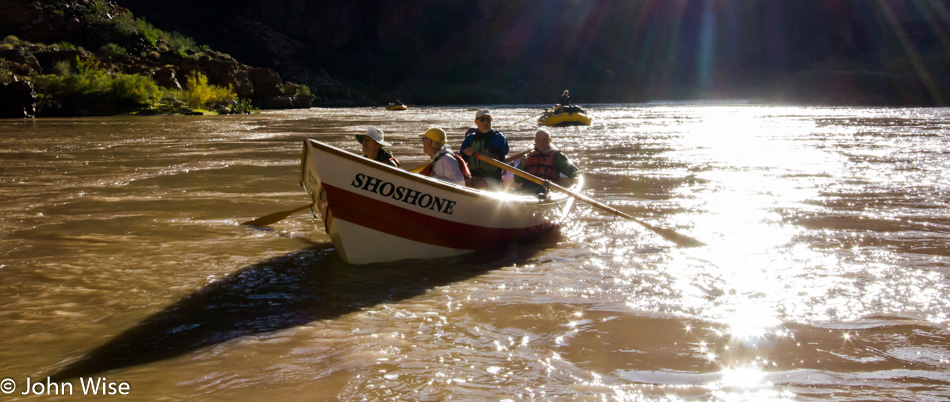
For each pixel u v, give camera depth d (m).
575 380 2.92
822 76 71.88
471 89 80.19
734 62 92.00
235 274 4.73
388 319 3.74
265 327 3.62
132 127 22.86
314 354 3.23
